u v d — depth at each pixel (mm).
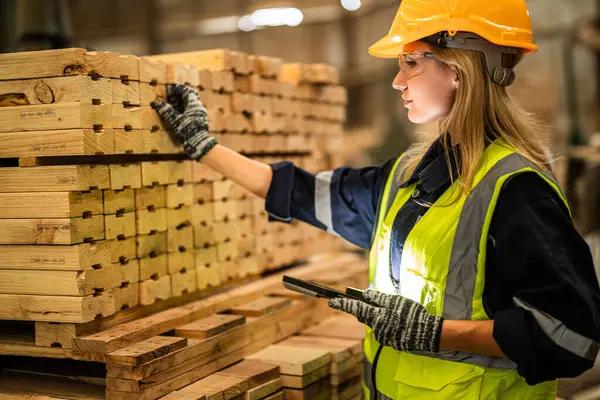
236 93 3188
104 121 2396
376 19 10219
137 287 2646
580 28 9109
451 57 2184
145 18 11383
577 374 1989
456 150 2205
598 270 6074
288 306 3156
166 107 2693
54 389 2527
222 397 2426
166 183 2756
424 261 2158
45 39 4211
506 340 1960
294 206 2748
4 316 2441
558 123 9102
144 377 2279
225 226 3164
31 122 2350
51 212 2328
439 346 2047
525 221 1977
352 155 9859
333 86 4023
